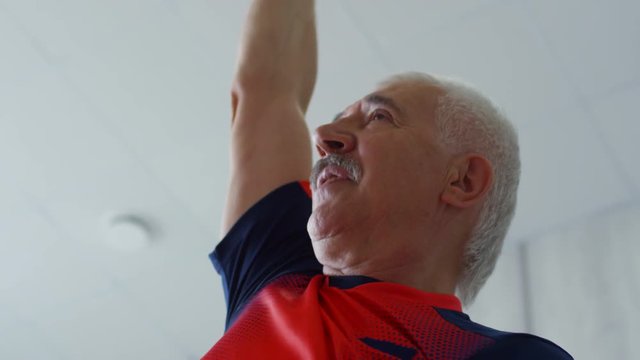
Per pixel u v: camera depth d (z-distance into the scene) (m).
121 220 4.27
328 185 1.31
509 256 4.23
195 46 3.52
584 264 3.95
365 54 3.52
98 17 3.46
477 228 1.31
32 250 4.51
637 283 3.74
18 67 3.66
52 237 4.42
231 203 1.52
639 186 3.94
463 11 3.35
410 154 1.31
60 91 3.73
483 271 1.32
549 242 4.14
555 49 3.46
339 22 3.44
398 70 3.56
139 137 3.89
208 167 4.00
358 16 3.41
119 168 4.05
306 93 1.75
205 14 3.42
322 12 3.41
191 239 4.37
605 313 3.74
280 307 1.17
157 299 4.77
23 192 4.20
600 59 3.49
